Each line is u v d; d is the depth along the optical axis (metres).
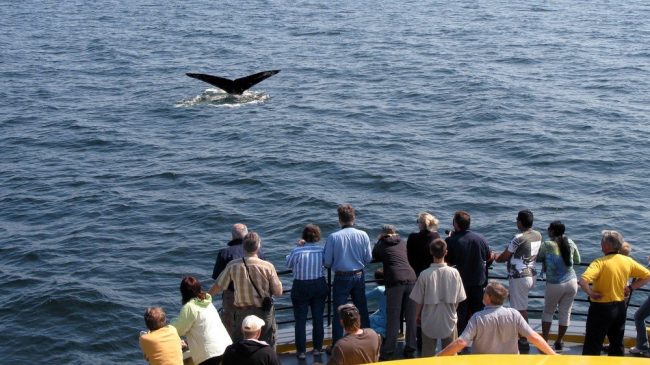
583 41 75.69
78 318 25.83
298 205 34.72
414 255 13.88
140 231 32.41
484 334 10.91
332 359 10.83
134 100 53.94
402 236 31.92
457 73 60.66
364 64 65.69
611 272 12.97
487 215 33.66
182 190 36.69
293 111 50.25
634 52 69.88
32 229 32.69
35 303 26.55
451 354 10.92
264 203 35.12
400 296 13.81
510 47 72.56
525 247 14.17
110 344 24.56
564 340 15.06
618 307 13.05
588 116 47.94
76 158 41.47
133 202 35.25
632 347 14.82
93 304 26.48
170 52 73.25
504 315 10.91
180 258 30.12
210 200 35.38
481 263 13.80
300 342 14.19
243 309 13.04
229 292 13.64
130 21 92.56
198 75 52.62
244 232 13.78
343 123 47.25
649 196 35.44
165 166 39.88
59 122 48.16
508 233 31.95
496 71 61.72
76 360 23.69
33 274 28.70
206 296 12.34
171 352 11.48
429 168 38.91
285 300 25.83
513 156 40.75
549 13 94.88
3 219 33.75
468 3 103.81
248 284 12.93
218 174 38.56
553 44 73.94
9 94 55.97
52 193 36.44
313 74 62.25
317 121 47.69
